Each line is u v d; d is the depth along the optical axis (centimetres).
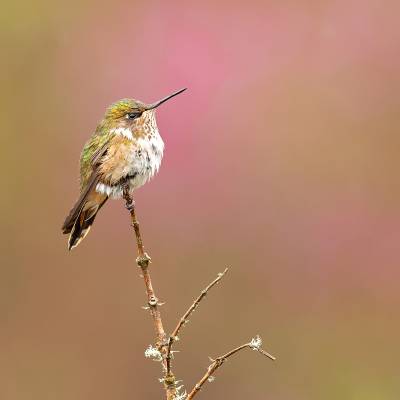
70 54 1617
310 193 1530
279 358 1516
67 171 1587
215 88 1576
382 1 1614
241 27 1611
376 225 1516
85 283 1523
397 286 1510
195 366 1520
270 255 1500
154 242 1529
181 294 1517
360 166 1550
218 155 1537
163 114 1559
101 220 1545
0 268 1532
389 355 1502
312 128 1562
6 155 1580
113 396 1502
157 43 1606
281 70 1592
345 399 1480
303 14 1623
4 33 1619
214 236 1516
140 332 1509
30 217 1560
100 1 1653
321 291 1507
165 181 1530
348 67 1609
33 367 1495
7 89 1605
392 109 1576
